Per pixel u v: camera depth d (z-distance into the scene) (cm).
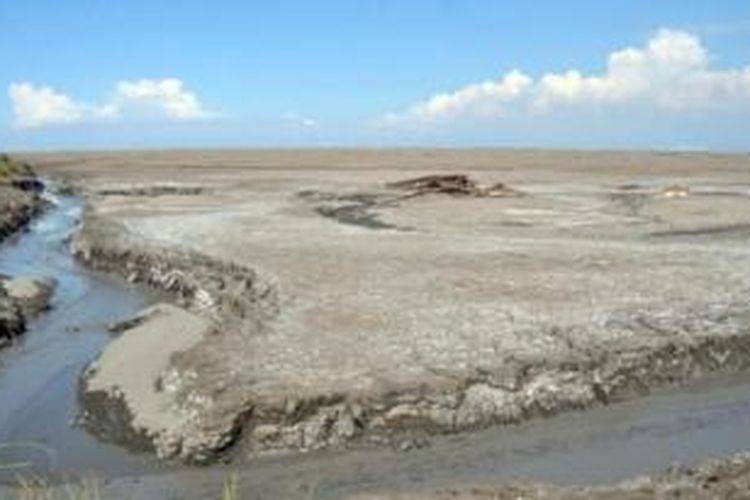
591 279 3012
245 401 1944
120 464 1872
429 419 1989
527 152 14188
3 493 1736
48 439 2020
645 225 4450
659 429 2014
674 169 9438
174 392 2095
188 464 1852
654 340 2388
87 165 11956
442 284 2945
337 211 5419
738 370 2356
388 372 2125
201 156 14050
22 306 3247
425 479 1772
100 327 3033
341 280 3045
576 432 1994
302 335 2409
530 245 3744
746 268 3194
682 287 2905
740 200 5550
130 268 3978
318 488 1744
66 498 1700
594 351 2295
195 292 3400
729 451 1891
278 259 3519
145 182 8550
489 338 2362
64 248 4809
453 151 14750
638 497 1481
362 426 1955
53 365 2586
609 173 8844
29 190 7681
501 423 2023
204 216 5275
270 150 16100
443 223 4647
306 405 1953
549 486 1587
